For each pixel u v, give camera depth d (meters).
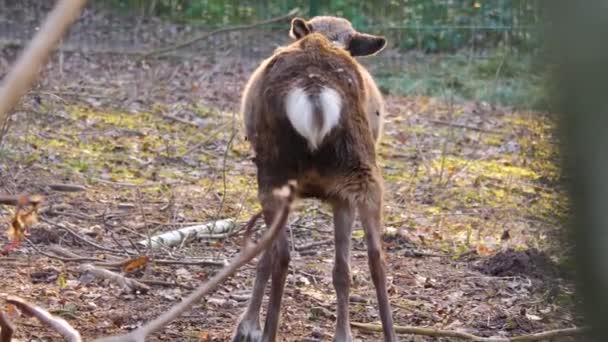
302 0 27.27
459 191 15.30
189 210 13.32
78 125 17.56
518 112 21.42
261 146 8.11
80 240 11.48
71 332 4.30
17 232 5.43
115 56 23.86
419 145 18.09
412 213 14.09
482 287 10.91
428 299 10.47
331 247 12.20
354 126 7.91
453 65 25.22
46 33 2.22
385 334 8.26
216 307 9.82
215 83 22.41
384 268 8.17
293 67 7.99
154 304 9.70
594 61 2.37
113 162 15.64
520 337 9.01
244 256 3.29
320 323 9.57
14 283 9.88
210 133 18.02
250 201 14.07
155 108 19.67
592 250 2.56
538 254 11.40
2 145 14.67
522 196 15.05
